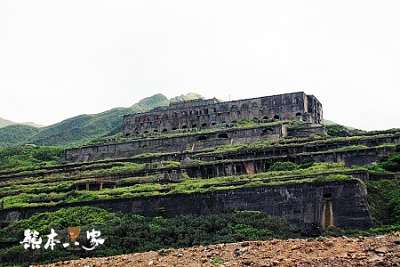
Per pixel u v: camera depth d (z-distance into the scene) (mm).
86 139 187500
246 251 29000
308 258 25578
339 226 53094
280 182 58594
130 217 59375
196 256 29469
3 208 69500
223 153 84625
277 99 112500
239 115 114750
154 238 48875
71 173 90312
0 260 48438
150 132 121562
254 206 58406
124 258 32438
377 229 49969
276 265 25109
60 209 66250
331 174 60031
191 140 100062
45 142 195500
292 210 56281
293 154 78875
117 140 113000
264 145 84375
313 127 96938
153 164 83938
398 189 59844
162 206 62656
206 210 60438
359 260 24125
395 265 23031
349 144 79688
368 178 61812
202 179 73000
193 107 119625
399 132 81875
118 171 81312
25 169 98062
